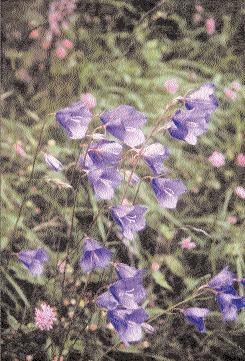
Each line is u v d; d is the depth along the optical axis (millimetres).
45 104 1424
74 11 1649
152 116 1383
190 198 1368
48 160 924
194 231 1293
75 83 1472
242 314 1146
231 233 1268
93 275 1118
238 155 1416
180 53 1692
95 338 1052
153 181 904
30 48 1489
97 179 875
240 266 1178
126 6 1673
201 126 900
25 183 1251
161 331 1124
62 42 1527
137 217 880
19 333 1050
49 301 1097
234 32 1737
